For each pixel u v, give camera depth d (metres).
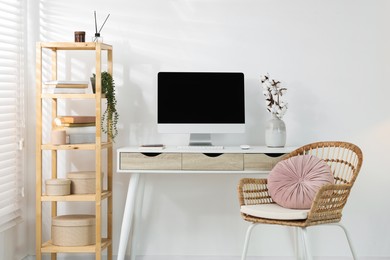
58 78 5.68
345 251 5.66
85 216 5.39
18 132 5.48
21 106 5.52
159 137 5.67
